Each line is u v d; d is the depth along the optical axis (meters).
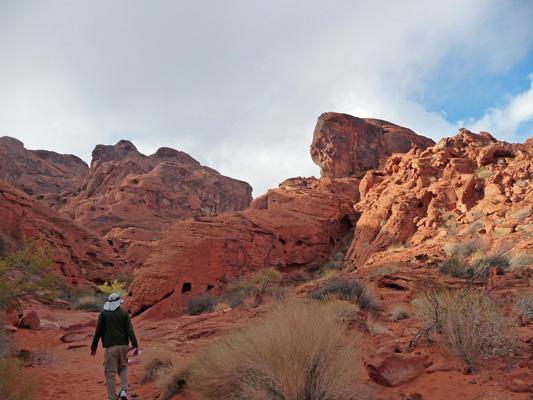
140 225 70.31
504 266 13.55
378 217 28.78
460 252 17.95
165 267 23.34
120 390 5.22
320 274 28.25
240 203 110.81
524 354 4.52
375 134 62.91
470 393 3.67
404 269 16.42
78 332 13.20
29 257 9.41
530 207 19.95
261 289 17.23
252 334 4.93
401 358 4.42
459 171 27.69
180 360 6.20
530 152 26.70
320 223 32.81
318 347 4.16
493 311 5.37
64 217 44.56
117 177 92.81
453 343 4.56
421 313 5.92
